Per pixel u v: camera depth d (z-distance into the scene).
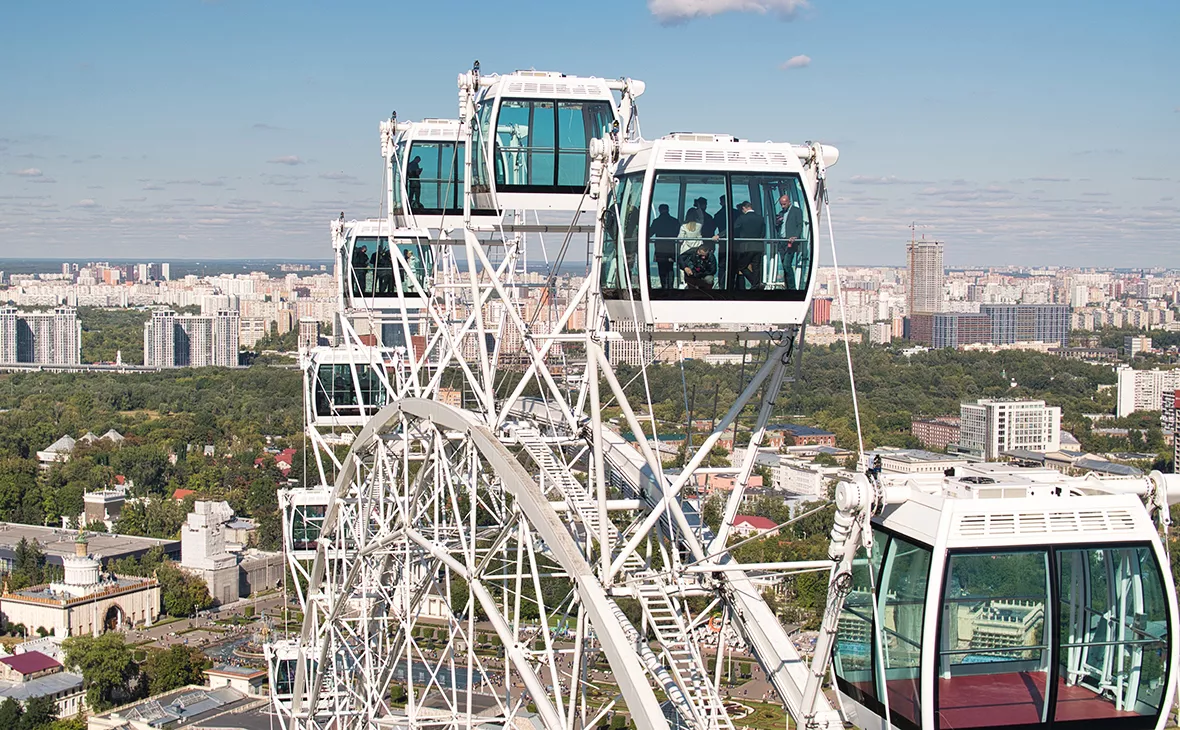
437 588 61.75
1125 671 27.31
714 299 35.28
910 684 27.59
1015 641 27.08
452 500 49.34
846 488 27.83
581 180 48.75
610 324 39.62
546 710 41.59
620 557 36.50
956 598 26.84
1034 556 26.91
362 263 79.00
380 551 63.84
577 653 39.34
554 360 74.50
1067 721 27.12
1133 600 27.28
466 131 49.59
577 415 50.44
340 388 80.31
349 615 80.62
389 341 115.31
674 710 38.50
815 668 29.17
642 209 34.69
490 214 60.81
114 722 148.38
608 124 48.78
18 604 199.50
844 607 29.95
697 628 38.69
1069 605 27.14
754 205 35.09
